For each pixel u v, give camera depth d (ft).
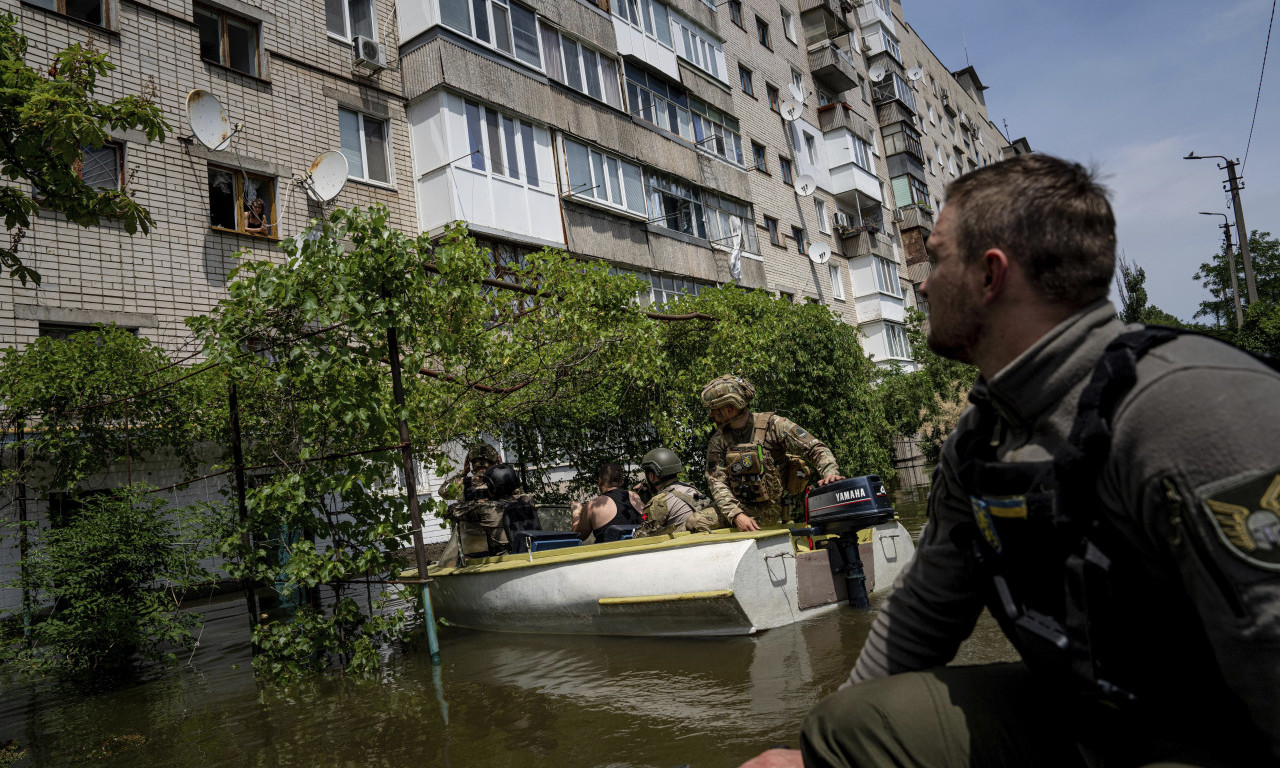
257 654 18.80
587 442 35.04
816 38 113.39
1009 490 3.92
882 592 18.04
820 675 11.30
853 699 4.51
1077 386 3.75
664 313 31.53
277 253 45.14
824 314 47.78
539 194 56.85
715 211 80.18
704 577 14.99
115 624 19.43
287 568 17.58
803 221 99.09
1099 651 3.63
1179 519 3.20
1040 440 3.91
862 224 107.96
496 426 29.76
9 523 23.66
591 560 17.12
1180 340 3.49
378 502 18.80
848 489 15.51
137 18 41.39
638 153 68.18
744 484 17.17
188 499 33.22
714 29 87.10
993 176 4.20
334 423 18.47
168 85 42.09
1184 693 3.54
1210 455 3.11
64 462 27.66
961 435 4.55
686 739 9.27
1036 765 4.10
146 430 28.68
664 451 22.82
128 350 29.37
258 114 45.73
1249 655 3.06
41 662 19.58
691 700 10.95
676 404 32.12
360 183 49.85
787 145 99.35
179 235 41.14
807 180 95.96
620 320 27.12
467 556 21.85
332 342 17.57
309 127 48.03
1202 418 3.16
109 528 20.30
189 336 40.60
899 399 78.54
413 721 11.91
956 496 4.65
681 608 15.35
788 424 16.92
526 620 18.54
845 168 107.65
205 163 42.86
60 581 19.93
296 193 46.75
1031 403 3.88
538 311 25.52
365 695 14.34
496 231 53.06
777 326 38.96
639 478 35.78
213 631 25.39
